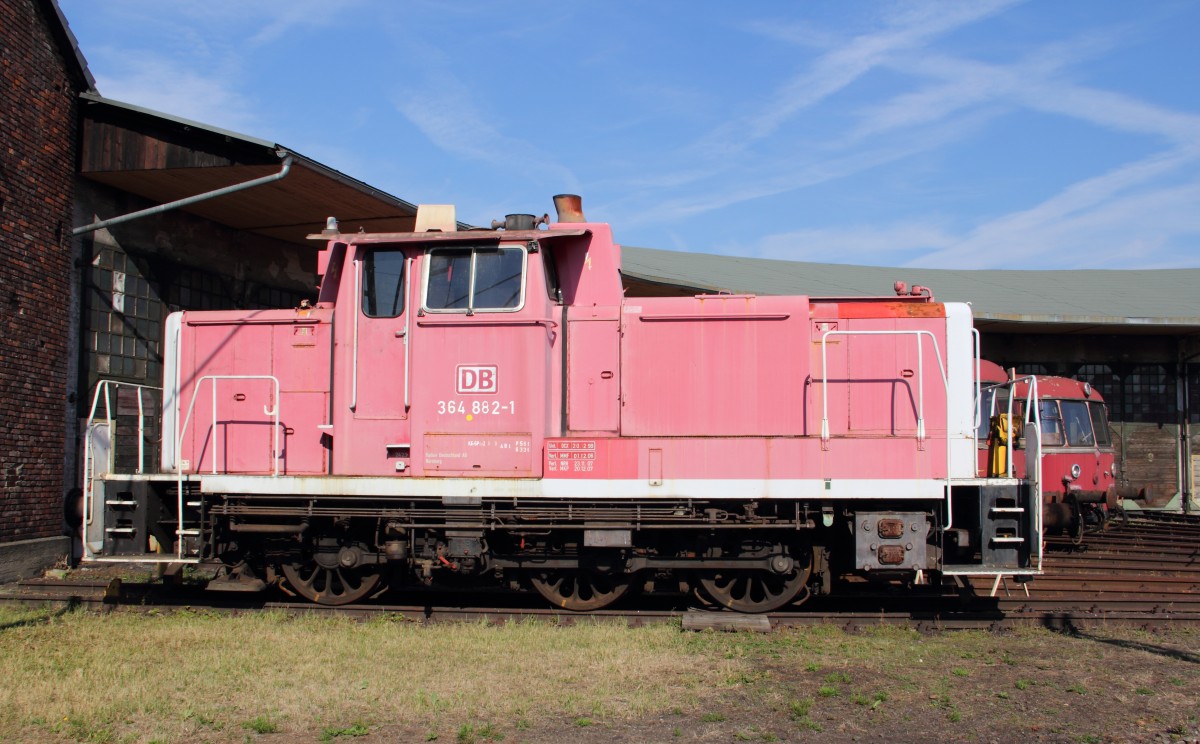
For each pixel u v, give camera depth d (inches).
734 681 267.9
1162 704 250.1
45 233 458.3
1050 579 427.5
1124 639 324.5
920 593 406.3
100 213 497.0
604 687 261.0
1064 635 331.0
